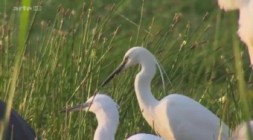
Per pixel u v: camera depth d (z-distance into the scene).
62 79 12.80
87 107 11.56
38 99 12.57
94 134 11.86
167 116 12.12
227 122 10.79
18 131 10.49
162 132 12.44
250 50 11.30
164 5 20.59
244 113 6.09
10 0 17.75
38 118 12.39
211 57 15.90
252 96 8.43
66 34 13.37
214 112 13.19
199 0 20.66
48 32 14.57
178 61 13.71
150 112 12.43
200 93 14.02
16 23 15.09
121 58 15.67
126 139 11.78
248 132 6.06
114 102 11.48
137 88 12.59
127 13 19.58
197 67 14.88
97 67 12.97
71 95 12.72
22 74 12.67
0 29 13.94
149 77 12.61
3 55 13.05
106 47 14.59
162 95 13.59
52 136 12.00
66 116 11.83
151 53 12.79
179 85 13.67
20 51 6.39
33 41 16.59
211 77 13.93
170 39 16.47
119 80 13.19
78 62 12.88
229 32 17.50
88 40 13.62
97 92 12.40
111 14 14.99
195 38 14.40
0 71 12.85
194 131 12.04
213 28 17.83
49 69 12.84
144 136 10.95
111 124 11.37
